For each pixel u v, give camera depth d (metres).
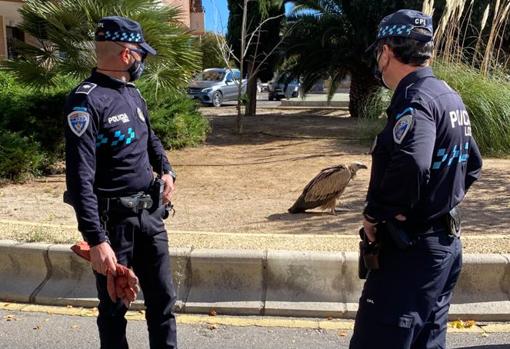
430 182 2.53
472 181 2.83
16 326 4.23
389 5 16.27
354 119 18.52
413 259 2.56
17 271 4.81
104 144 3.00
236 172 9.45
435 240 2.57
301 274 4.51
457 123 2.56
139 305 4.50
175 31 9.68
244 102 15.55
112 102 3.01
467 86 10.55
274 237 5.31
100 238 2.86
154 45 9.20
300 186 8.39
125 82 3.13
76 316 4.41
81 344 3.97
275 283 4.54
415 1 15.71
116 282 2.90
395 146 2.43
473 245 5.03
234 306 4.44
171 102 11.84
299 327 4.24
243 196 7.80
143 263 3.30
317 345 3.96
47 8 9.02
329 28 17.73
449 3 10.32
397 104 2.55
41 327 4.22
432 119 2.46
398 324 2.53
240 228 6.14
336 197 6.62
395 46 2.57
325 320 4.36
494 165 9.45
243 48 14.29
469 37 13.83
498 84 11.02
